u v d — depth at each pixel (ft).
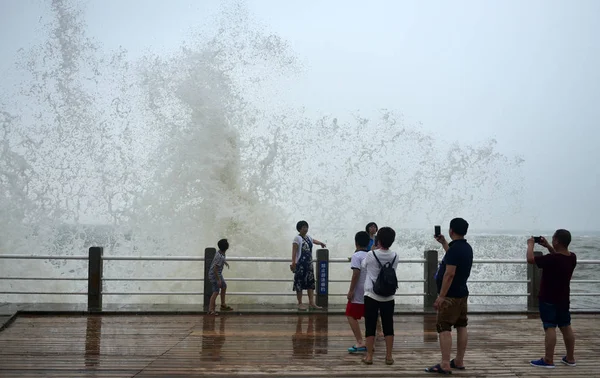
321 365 20.74
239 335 26.07
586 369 20.58
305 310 31.99
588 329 28.89
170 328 27.63
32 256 31.45
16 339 25.00
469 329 28.45
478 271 56.54
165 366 20.39
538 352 23.29
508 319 31.48
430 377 19.30
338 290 42.98
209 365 20.59
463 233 20.02
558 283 20.90
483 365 21.07
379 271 21.12
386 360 20.98
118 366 20.38
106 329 27.27
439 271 20.48
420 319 31.04
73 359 21.42
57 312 31.09
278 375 19.27
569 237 21.18
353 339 25.43
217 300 39.70
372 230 28.53
